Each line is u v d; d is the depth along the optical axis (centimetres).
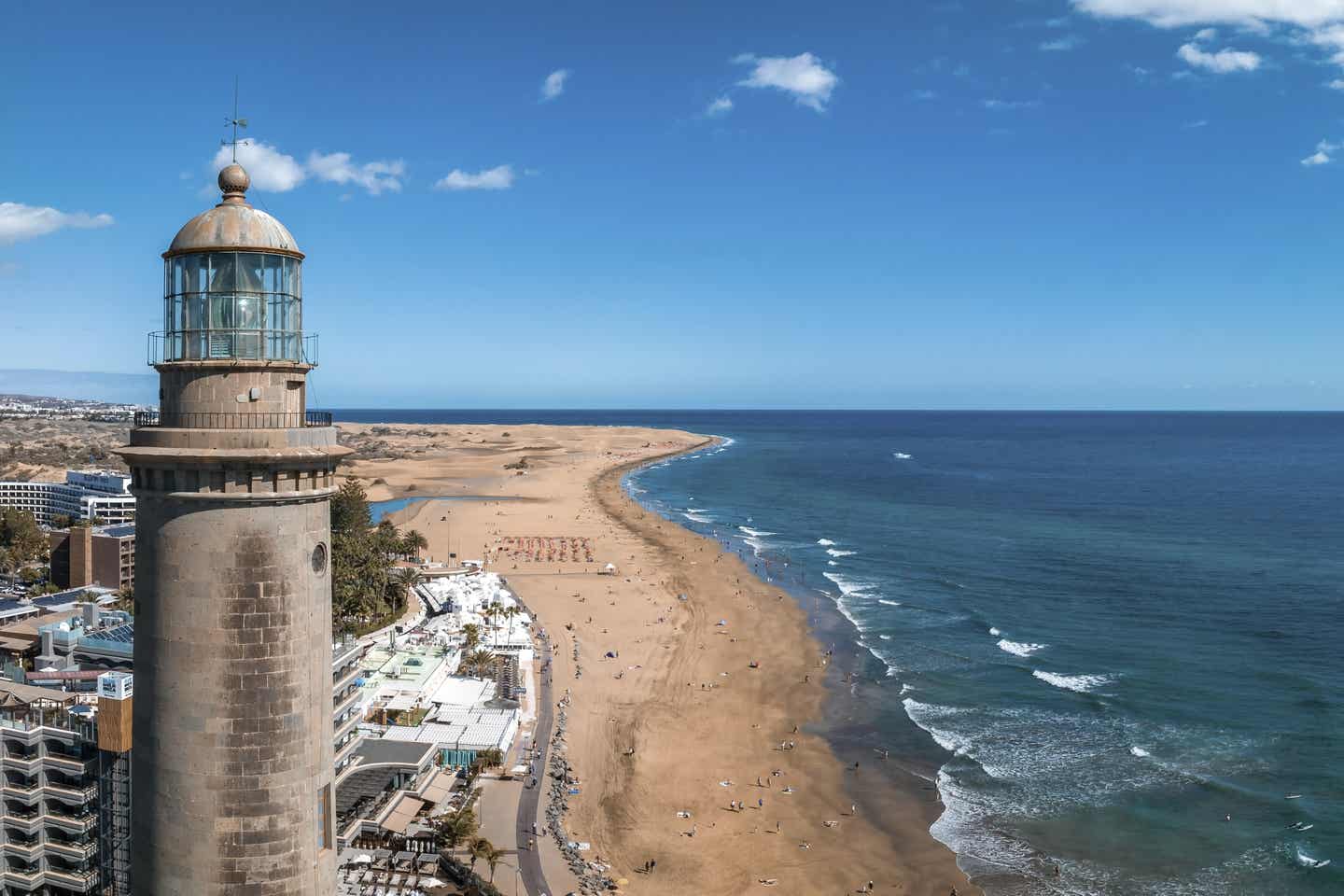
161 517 1845
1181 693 8712
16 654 6109
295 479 1894
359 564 10450
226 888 1853
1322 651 9944
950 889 5506
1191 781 6819
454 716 7200
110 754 4312
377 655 8262
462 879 5188
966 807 6512
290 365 1947
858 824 6297
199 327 1914
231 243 1889
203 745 1839
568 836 5866
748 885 5531
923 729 7931
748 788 6838
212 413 1870
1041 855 5866
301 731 1914
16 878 4231
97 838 4325
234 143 1998
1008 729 7919
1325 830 6028
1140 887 5472
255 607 1850
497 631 9988
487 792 6344
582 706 8250
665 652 10069
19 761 4300
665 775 7000
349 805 5584
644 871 5625
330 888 2006
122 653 5788
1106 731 7825
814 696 8756
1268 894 5341
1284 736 7600
